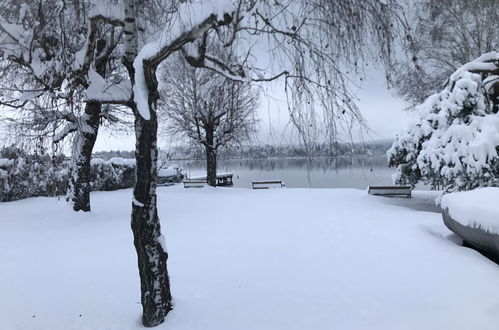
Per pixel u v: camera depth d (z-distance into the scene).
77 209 11.02
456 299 4.36
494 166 11.00
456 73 12.73
